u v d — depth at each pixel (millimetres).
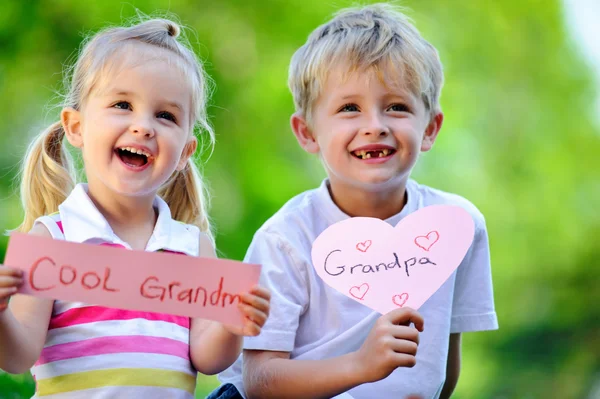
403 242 4457
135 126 4047
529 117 18859
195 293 3680
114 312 3941
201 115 4812
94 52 4316
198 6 14445
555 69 19594
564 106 19688
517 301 19438
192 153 4520
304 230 4844
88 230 4035
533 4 19312
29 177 4617
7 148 14273
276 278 4637
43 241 3590
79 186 4219
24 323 3736
